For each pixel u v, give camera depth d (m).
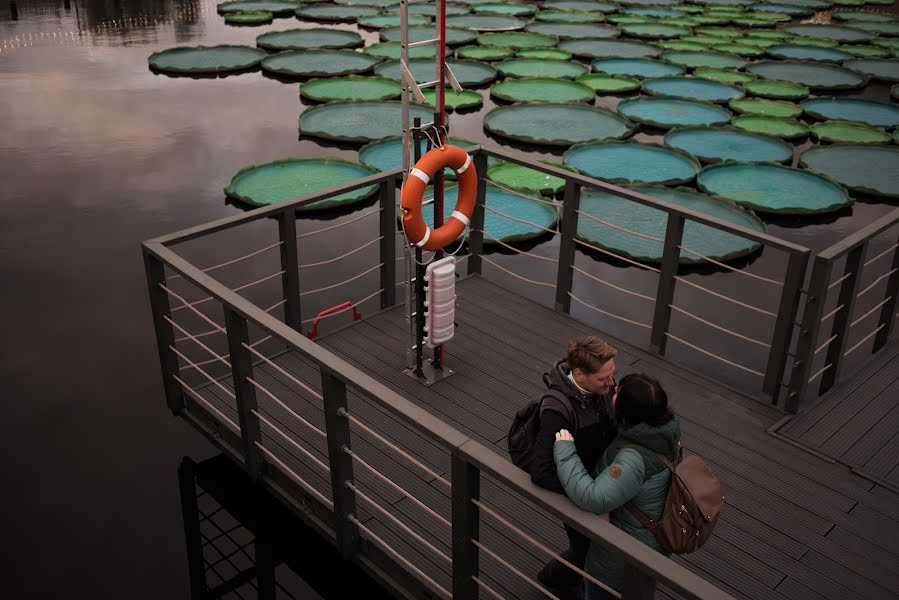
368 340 5.40
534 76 14.98
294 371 5.10
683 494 2.62
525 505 3.98
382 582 3.79
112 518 4.80
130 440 5.55
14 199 9.63
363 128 12.08
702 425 4.57
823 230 9.57
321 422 4.62
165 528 4.69
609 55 16.66
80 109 12.72
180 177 10.38
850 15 20.88
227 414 4.70
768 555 3.71
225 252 8.52
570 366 2.81
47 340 6.89
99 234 8.88
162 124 12.21
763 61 16.41
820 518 3.92
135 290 7.75
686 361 6.94
